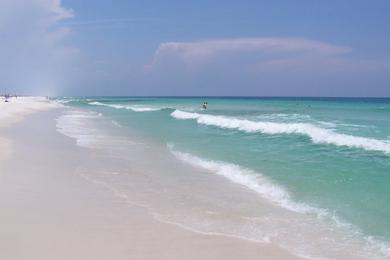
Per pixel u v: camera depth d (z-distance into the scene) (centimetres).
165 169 1362
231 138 2128
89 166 1395
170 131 2581
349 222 796
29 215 818
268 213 868
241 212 877
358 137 1789
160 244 688
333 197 962
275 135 2170
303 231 755
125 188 1085
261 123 2534
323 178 1141
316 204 916
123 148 1855
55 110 5859
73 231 737
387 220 801
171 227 775
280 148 1720
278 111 4741
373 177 1133
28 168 1294
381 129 2236
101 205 913
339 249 671
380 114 3853
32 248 650
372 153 1502
